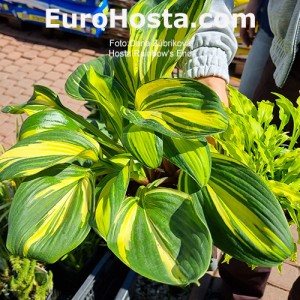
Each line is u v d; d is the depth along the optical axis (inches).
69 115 38.1
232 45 42.5
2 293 55.5
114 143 38.0
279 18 52.9
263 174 35.7
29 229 29.0
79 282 59.0
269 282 71.4
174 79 30.8
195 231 29.0
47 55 128.5
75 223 30.0
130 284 52.3
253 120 36.5
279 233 28.6
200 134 28.2
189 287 65.0
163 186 36.4
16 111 37.3
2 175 29.1
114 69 40.0
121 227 29.8
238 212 30.0
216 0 42.8
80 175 33.0
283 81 55.2
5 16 135.6
